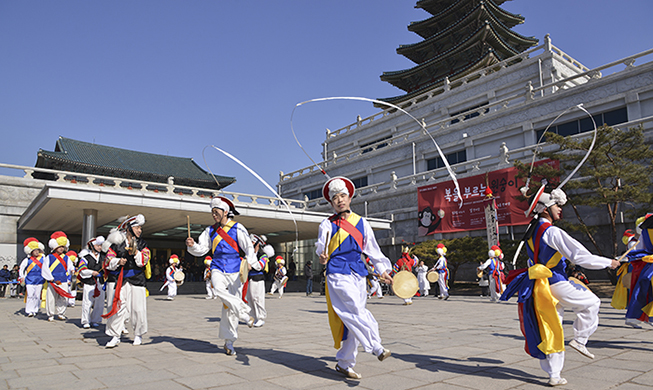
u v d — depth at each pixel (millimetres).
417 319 9570
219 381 3896
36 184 25406
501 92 33906
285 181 49156
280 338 6746
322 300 17469
